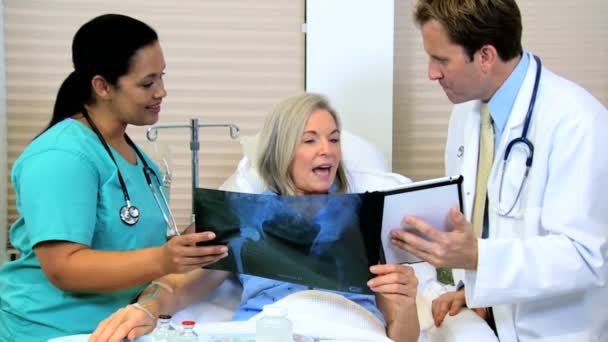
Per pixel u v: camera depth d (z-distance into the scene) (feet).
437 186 5.10
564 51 9.62
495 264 5.39
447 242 5.20
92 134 5.74
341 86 9.19
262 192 6.72
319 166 6.23
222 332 4.90
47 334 5.66
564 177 5.52
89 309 5.72
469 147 6.50
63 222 5.28
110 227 5.72
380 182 7.13
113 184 5.75
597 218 5.46
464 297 6.54
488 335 5.97
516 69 5.97
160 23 9.26
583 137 5.49
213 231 5.45
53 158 5.37
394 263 5.43
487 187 6.20
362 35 9.12
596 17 9.58
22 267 5.78
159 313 5.93
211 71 9.36
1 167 9.02
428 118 9.68
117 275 5.27
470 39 5.65
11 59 9.10
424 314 6.86
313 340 4.76
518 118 5.89
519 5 9.57
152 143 7.66
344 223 5.11
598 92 9.70
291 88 9.42
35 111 9.18
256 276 5.87
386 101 9.19
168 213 6.56
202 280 6.60
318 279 5.39
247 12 9.30
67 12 9.12
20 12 9.05
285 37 9.35
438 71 5.98
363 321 5.71
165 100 9.36
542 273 5.41
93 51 5.63
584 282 5.45
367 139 9.23
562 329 5.82
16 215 9.27
